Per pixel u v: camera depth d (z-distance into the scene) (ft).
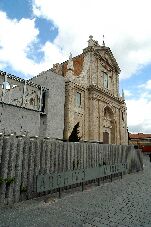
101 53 106.11
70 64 87.25
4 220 19.72
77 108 86.69
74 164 35.58
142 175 54.54
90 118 91.04
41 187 26.58
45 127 71.00
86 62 98.48
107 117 106.42
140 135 209.05
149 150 157.38
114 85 113.70
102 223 19.75
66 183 30.55
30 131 62.90
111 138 106.52
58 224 19.22
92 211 23.30
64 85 82.58
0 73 56.75
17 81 62.64
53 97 75.66
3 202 23.43
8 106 58.13
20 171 25.75
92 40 100.83
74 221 20.13
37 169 28.02
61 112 77.87
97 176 38.47
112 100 107.34
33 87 68.18
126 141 114.32
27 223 19.21
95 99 94.27
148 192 33.47
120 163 49.03
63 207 24.53
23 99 63.00
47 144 30.35
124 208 24.62
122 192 33.22
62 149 33.30
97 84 99.04
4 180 23.63
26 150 26.81
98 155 43.39
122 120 114.52
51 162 30.68
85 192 32.73
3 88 57.00
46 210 23.21
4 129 55.77
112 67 113.91
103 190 34.53
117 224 19.56
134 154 61.72
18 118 60.18
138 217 21.59
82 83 91.61
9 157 24.67
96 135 90.68
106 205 25.76
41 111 71.82
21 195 25.76
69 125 79.61
